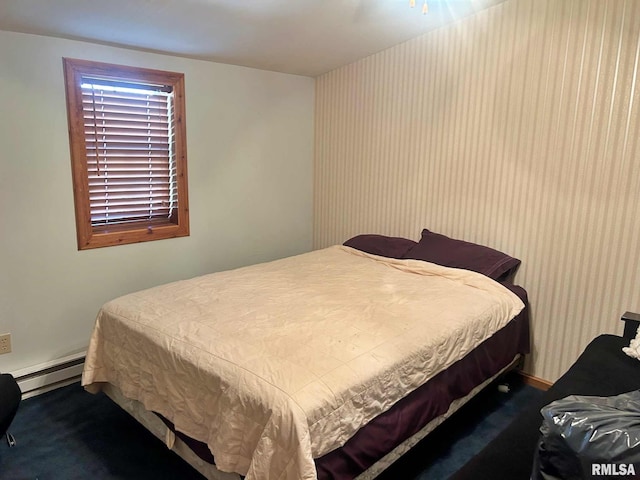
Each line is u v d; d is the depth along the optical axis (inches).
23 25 90.0
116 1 85.0
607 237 93.5
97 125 108.0
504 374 101.9
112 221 115.8
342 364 61.4
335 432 55.7
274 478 52.1
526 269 106.9
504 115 106.5
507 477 47.3
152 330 74.0
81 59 101.8
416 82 123.2
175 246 125.8
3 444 82.7
